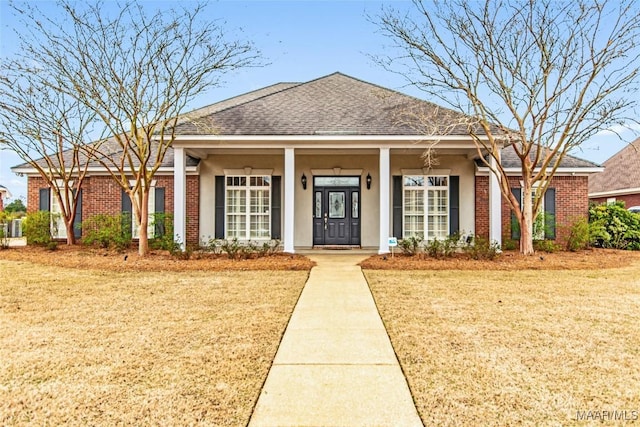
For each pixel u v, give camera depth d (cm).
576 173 1661
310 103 1539
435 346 508
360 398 376
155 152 1761
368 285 886
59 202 1652
